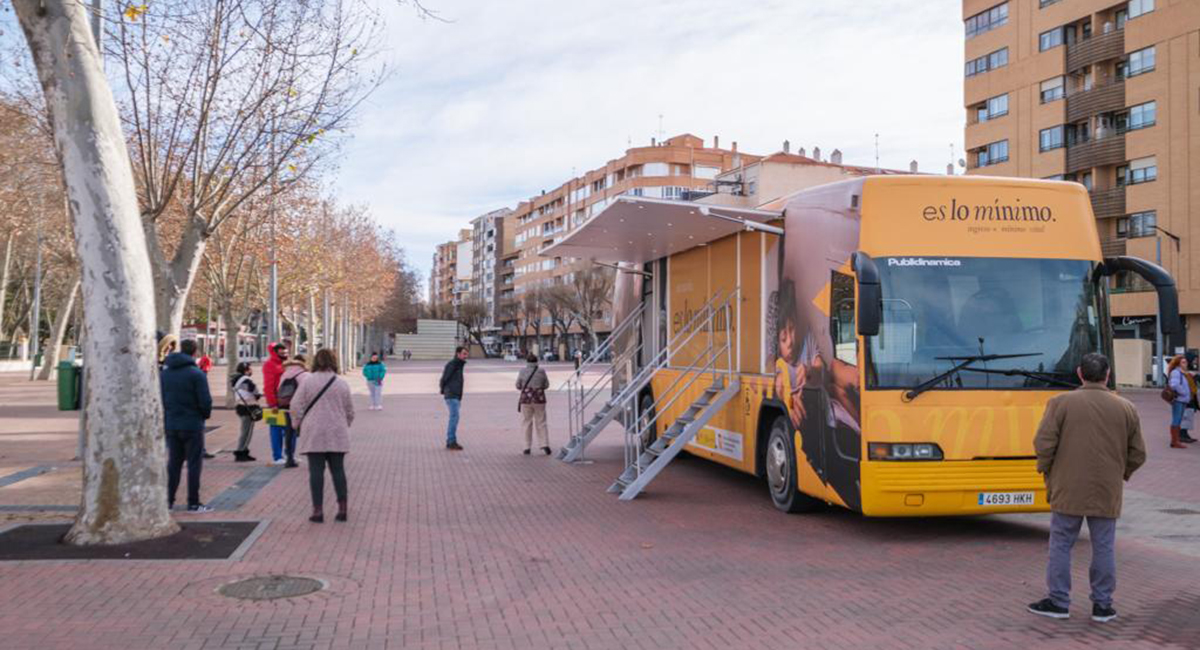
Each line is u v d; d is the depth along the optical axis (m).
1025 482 7.99
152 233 13.59
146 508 8.03
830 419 8.55
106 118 7.77
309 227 38.19
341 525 9.02
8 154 24.59
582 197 101.88
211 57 13.51
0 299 44.59
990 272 8.26
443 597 6.39
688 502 10.60
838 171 64.88
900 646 5.35
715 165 89.69
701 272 12.56
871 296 7.40
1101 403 5.78
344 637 5.46
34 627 5.56
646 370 13.05
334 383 9.23
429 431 20.05
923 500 7.89
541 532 8.77
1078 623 5.82
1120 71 46.38
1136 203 44.59
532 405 15.55
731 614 6.01
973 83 53.91
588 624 5.79
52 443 16.36
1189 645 5.38
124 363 7.90
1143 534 9.10
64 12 7.59
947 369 8.02
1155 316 43.31
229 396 25.47
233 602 6.17
